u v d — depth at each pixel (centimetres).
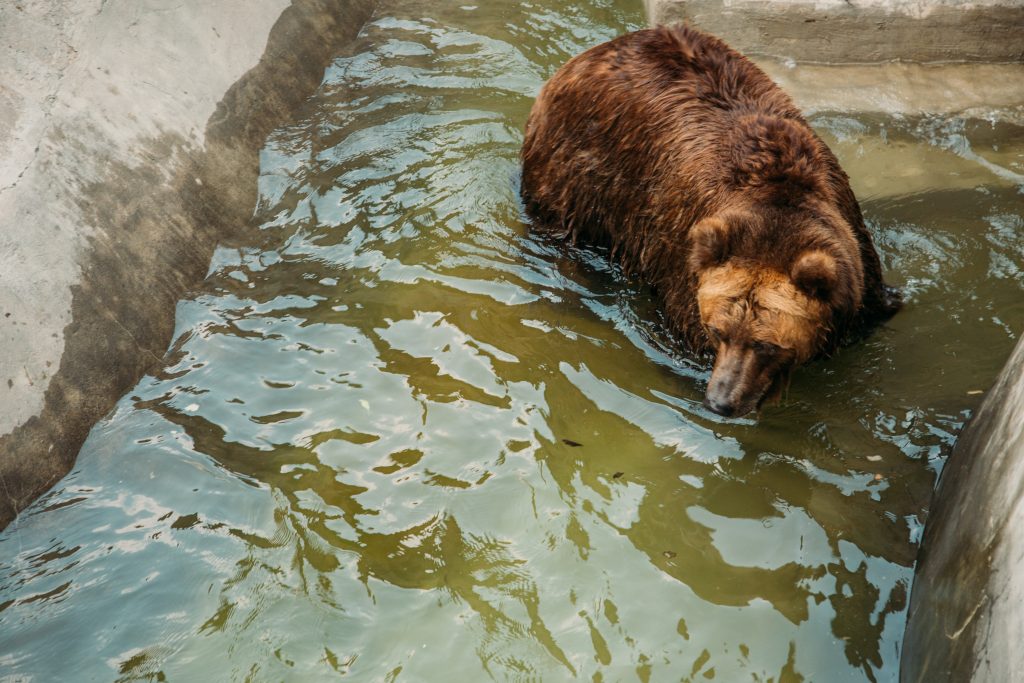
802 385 484
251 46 741
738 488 431
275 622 384
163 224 587
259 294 570
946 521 368
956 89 719
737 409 453
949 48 739
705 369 511
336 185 660
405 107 741
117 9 660
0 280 489
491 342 529
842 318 471
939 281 540
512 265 589
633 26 846
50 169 550
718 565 395
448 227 619
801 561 394
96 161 576
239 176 658
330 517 429
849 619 368
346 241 611
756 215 466
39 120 563
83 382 496
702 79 536
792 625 367
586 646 364
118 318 529
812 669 349
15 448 455
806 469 439
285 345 532
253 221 635
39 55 593
